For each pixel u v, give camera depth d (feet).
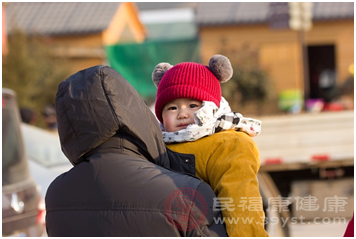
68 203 8.59
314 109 70.90
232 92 66.33
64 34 75.82
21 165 17.01
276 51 72.69
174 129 10.30
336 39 74.49
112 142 8.60
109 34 78.18
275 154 26.78
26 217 15.92
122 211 8.19
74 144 8.63
